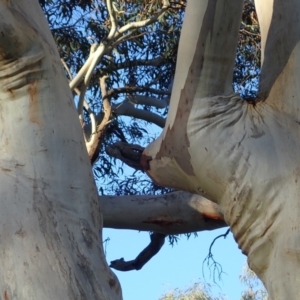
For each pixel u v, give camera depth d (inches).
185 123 134.5
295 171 125.8
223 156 129.6
